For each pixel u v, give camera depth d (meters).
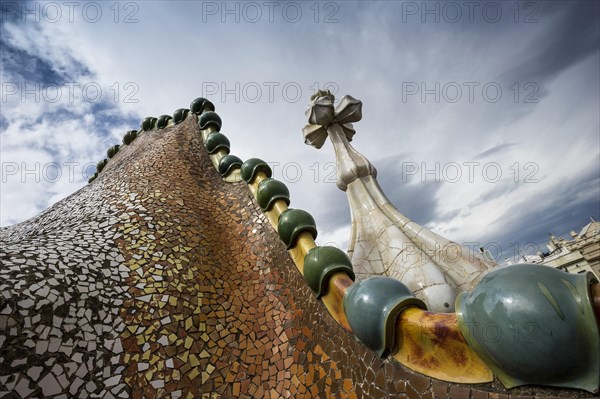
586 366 1.67
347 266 3.68
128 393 2.90
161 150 7.32
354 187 6.32
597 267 22.86
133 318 3.37
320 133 7.58
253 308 4.17
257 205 5.51
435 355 2.38
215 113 8.41
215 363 3.48
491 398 2.03
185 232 4.79
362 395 2.78
